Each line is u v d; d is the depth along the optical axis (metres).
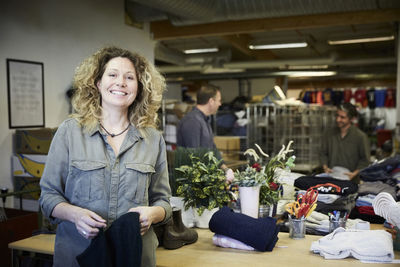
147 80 1.78
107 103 1.71
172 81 13.77
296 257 1.94
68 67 5.62
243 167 4.76
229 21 7.77
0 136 4.63
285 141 6.38
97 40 6.17
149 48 7.66
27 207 4.59
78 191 1.61
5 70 4.70
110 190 1.63
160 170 1.82
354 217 2.73
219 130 7.93
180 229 2.16
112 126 1.73
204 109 3.71
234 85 14.24
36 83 5.11
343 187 2.75
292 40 9.29
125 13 6.85
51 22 5.34
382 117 15.81
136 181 1.67
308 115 6.34
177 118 6.43
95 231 1.48
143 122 1.76
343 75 12.67
